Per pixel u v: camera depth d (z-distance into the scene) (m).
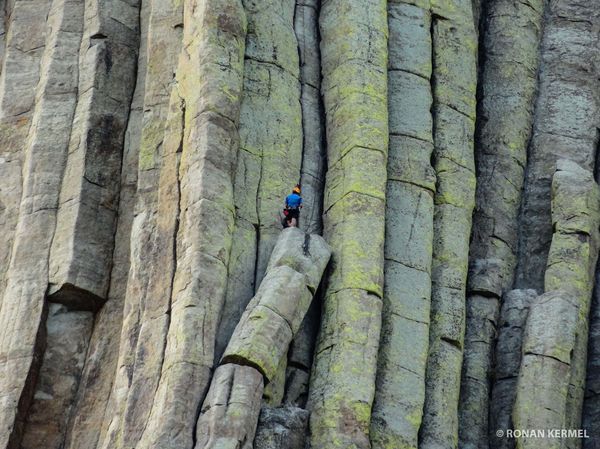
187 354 53.47
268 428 52.88
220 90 58.41
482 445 56.81
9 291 58.62
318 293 56.84
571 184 61.56
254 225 57.59
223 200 56.66
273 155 59.25
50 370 57.56
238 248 56.75
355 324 55.47
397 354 56.09
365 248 56.88
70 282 58.12
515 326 58.72
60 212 60.09
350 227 57.34
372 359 54.97
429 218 59.28
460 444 56.72
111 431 54.41
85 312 58.72
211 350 53.91
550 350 56.34
